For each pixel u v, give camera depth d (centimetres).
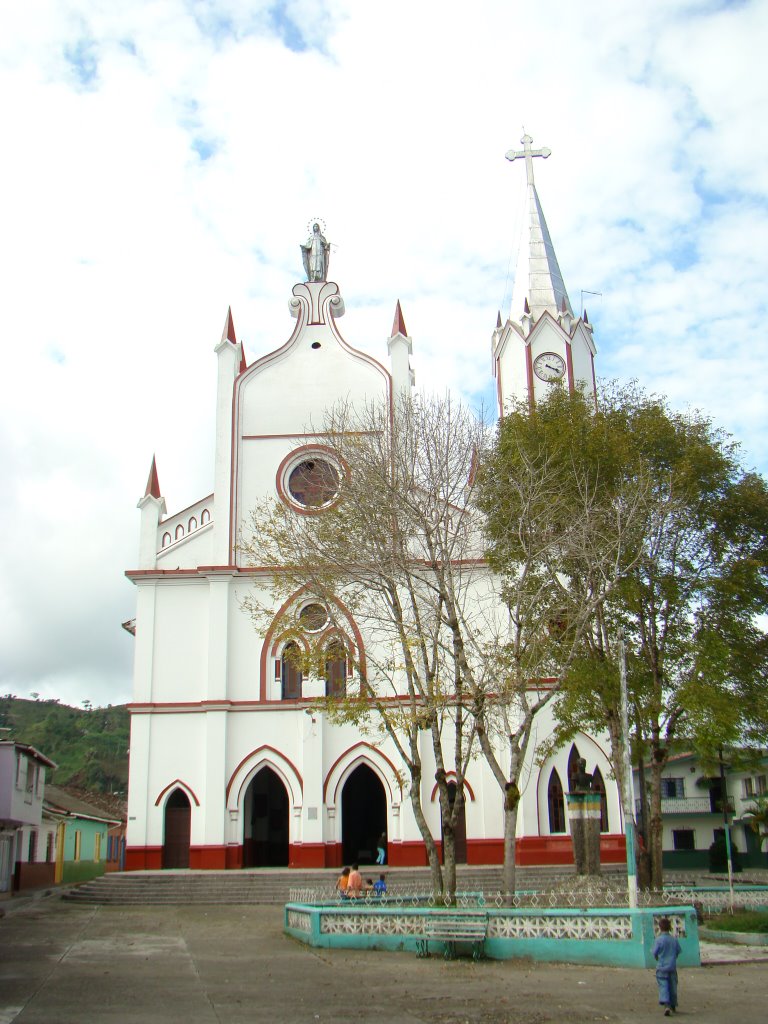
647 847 2752
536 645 2547
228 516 4041
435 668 2525
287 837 4128
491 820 3703
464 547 2706
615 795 3688
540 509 2684
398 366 4181
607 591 2484
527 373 4234
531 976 1812
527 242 4612
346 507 2717
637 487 2703
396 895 2688
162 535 4091
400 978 1786
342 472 2897
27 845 4516
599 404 3027
